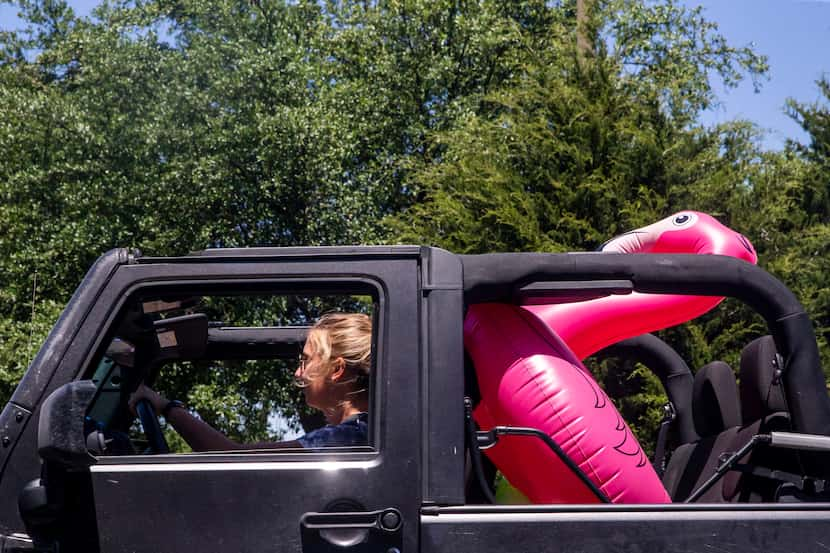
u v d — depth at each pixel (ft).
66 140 53.78
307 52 66.49
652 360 12.77
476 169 34.47
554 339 9.04
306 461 7.40
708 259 8.36
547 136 33.71
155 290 7.96
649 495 8.55
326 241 54.19
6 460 7.48
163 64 53.57
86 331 7.78
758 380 9.59
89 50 54.85
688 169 32.40
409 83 64.80
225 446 10.32
